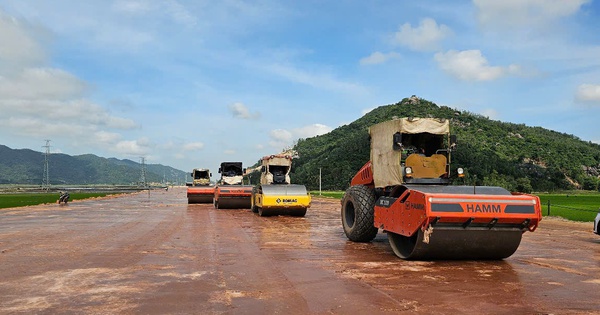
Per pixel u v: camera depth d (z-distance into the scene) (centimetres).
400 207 857
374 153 1057
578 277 711
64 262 823
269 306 536
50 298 572
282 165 2250
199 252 942
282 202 1894
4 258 867
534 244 1127
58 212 2241
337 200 3844
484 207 774
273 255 907
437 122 969
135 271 742
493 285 651
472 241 806
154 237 1198
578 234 1388
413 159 957
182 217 1905
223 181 3122
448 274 728
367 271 748
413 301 560
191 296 582
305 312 512
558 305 545
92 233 1290
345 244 1073
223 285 644
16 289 620
